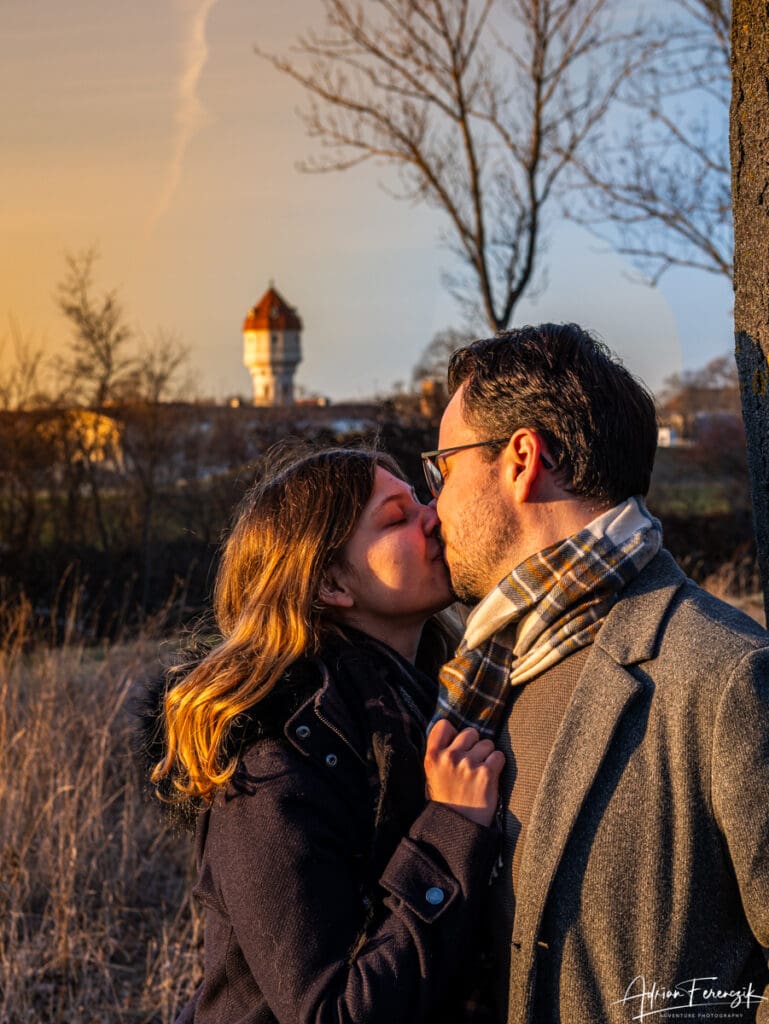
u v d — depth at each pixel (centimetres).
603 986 132
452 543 159
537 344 153
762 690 129
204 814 164
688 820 130
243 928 145
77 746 439
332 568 174
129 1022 330
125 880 409
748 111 173
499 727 154
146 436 1204
